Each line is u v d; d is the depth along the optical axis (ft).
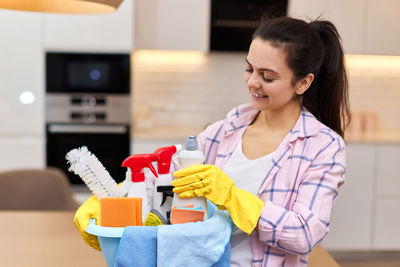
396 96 14.12
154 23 12.29
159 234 3.10
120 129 11.96
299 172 3.75
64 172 12.01
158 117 13.73
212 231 3.19
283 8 12.01
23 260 4.88
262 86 3.63
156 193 3.57
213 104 13.80
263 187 3.84
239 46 12.37
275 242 3.48
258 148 4.03
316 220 3.49
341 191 12.16
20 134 11.90
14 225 5.99
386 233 12.34
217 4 12.10
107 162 12.09
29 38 11.69
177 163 4.00
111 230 3.16
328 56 4.07
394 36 12.37
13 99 11.80
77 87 11.93
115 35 11.87
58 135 11.95
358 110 14.10
